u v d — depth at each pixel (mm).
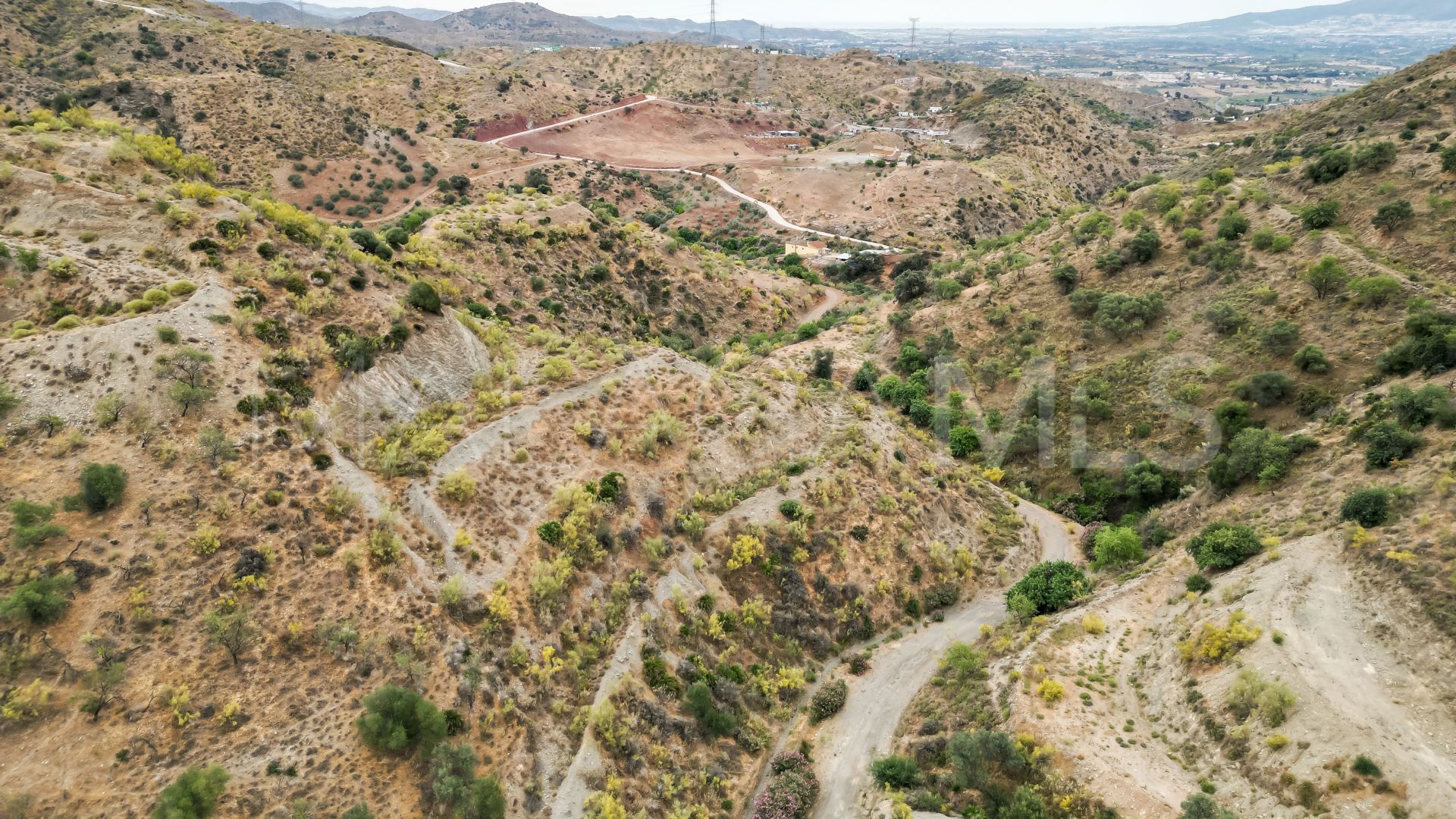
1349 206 87562
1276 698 42688
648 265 130875
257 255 60500
